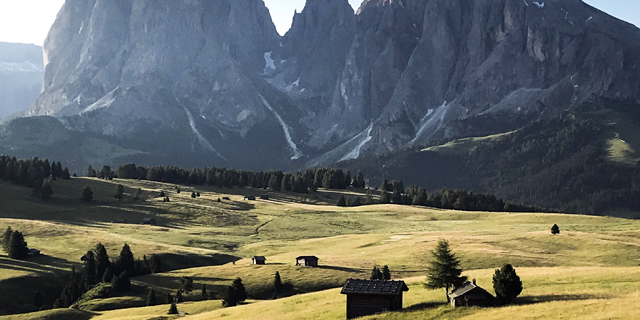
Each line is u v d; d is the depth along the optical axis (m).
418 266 127.44
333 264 132.25
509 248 144.88
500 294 68.00
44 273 130.00
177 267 144.88
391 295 68.38
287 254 158.00
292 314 76.19
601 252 136.88
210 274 129.00
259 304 90.25
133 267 134.25
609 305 58.97
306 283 117.06
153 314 97.81
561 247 145.62
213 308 101.88
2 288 117.62
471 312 63.91
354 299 69.94
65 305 115.75
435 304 69.69
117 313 101.94
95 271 130.75
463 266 125.19
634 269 86.06
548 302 63.75
